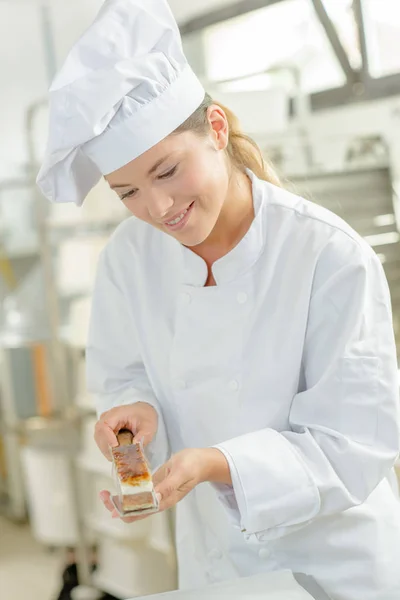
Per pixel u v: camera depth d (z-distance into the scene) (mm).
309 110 3594
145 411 1331
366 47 3281
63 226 3240
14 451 3846
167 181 1083
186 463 1068
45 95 4051
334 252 1192
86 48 1072
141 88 1062
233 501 1158
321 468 1125
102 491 1104
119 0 1091
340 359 1158
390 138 3203
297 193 1438
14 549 3592
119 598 2832
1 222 3875
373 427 1155
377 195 3000
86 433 2816
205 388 1295
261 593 1056
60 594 2961
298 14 3459
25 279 3885
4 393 3738
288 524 1129
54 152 1111
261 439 1144
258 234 1241
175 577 2494
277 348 1234
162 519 2547
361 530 1232
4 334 3826
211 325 1280
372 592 1218
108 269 1456
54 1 3969
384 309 1200
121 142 1073
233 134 1291
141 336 1407
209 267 1289
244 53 3660
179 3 3822
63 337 3518
